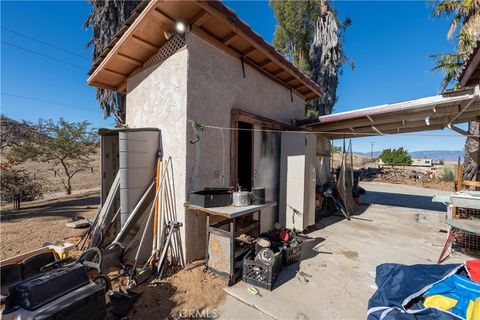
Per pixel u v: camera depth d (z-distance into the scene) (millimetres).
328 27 10953
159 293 2426
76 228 4594
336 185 6504
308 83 5207
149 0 2758
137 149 3209
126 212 3092
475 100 3754
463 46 7055
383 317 1774
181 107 3084
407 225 5242
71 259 2545
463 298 1805
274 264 2645
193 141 3090
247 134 4441
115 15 8141
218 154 3475
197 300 2320
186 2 2662
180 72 3109
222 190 3205
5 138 9312
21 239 3973
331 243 3994
